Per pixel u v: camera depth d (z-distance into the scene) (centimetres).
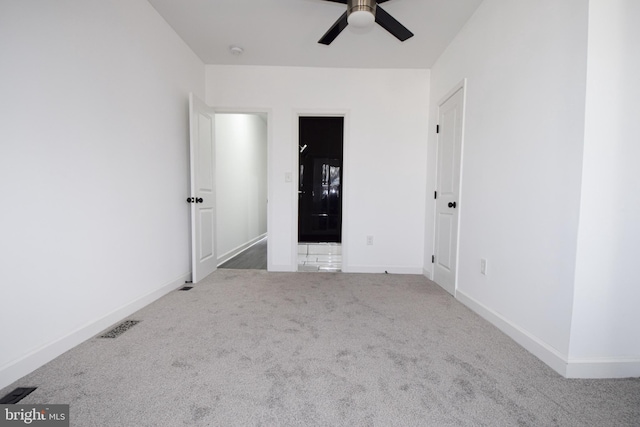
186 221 292
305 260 421
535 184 164
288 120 340
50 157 148
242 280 306
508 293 186
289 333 183
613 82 133
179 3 228
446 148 284
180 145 280
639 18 133
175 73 270
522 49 175
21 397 121
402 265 347
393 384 133
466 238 241
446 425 109
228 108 337
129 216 209
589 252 137
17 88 132
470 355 160
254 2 226
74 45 161
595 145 133
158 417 111
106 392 125
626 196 136
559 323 146
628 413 117
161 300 242
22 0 133
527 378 140
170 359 151
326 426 108
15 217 132
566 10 143
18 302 134
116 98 194
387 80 337
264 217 636
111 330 184
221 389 128
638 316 140
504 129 192
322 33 269
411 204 343
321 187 532
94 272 177
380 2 188
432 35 266
